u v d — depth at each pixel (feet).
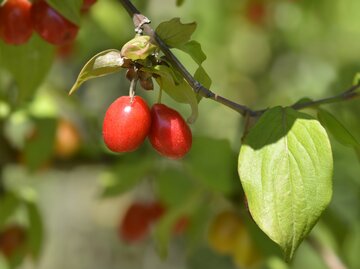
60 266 33.73
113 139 11.44
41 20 13.53
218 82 34.73
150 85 11.48
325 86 28.99
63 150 20.80
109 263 33.58
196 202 20.08
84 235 34.06
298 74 33.14
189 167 18.98
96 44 24.97
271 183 11.11
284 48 35.14
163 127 11.54
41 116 19.97
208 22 31.63
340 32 34.68
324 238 21.27
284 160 11.22
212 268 29.76
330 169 11.13
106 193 20.54
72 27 13.61
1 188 20.36
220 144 19.10
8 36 14.03
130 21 24.97
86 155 21.26
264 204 11.02
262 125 11.53
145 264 32.37
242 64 35.88
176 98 11.62
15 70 16.17
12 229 20.81
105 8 24.13
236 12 32.32
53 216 34.27
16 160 20.83
